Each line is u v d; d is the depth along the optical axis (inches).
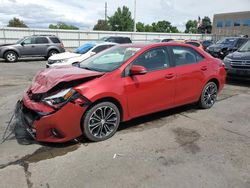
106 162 137.3
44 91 147.4
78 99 146.9
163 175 125.6
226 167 133.3
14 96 283.0
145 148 153.9
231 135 174.6
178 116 211.9
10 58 692.1
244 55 345.4
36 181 120.0
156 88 182.9
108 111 163.2
